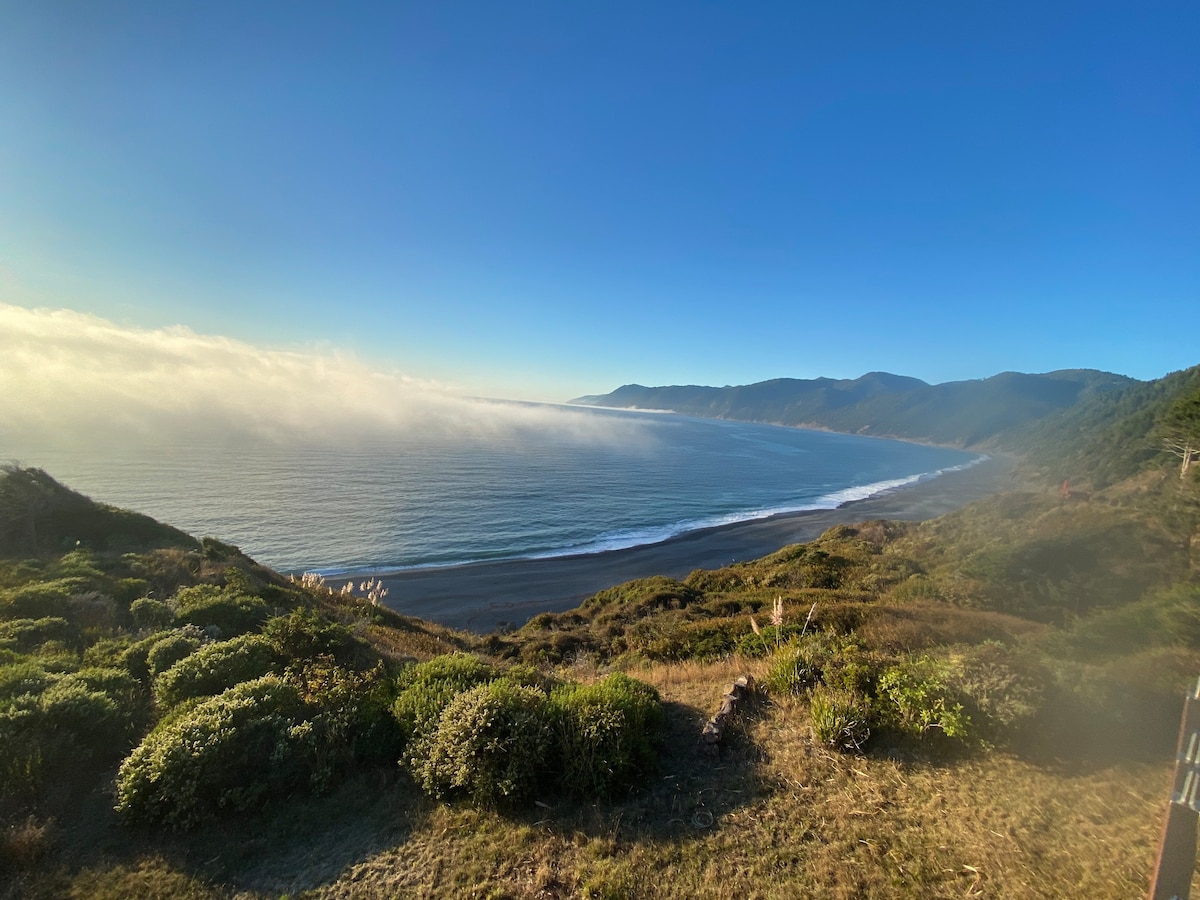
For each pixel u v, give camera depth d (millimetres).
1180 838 2779
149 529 21203
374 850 4215
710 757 5457
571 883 3824
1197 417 36469
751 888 3699
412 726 5590
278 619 8961
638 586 28094
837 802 4559
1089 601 14766
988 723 5184
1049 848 3842
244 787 4676
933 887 3605
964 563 19688
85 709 5305
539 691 5945
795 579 24172
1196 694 2779
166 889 3771
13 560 14922
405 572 38875
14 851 3869
